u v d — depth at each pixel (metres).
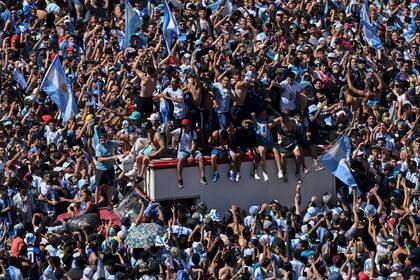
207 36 104.12
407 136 99.81
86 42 106.31
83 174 92.56
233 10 109.62
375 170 95.06
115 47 105.94
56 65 94.62
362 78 102.25
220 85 92.06
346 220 88.38
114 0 111.94
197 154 91.75
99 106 97.75
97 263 79.06
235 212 88.06
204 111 92.12
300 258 81.81
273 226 86.00
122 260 80.81
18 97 101.56
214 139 92.50
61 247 81.12
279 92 93.25
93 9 110.62
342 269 80.94
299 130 93.75
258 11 109.56
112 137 93.62
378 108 102.19
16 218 88.19
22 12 108.69
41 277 78.44
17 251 80.75
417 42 113.25
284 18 109.06
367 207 91.56
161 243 82.38
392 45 113.19
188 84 91.94
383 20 115.31
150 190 91.56
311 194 94.25
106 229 85.38
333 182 94.62
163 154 92.12
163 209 90.31
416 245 84.62
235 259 81.00
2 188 87.62
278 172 93.31
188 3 108.31
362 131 97.50
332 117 98.50
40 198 89.81
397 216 89.44
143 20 106.44
